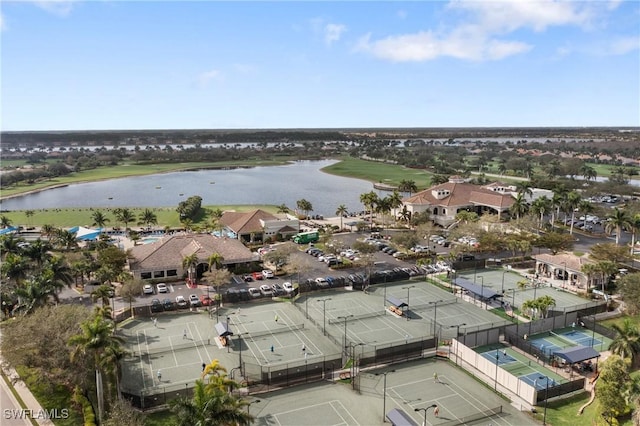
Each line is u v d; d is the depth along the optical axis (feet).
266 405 225.35
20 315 265.54
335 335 300.40
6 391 233.35
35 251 379.96
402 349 270.05
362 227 608.60
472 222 525.34
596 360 266.98
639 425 195.72
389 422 211.61
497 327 291.79
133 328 311.68
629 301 316.40
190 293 377.50
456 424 209.77
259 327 313.32
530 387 225.76
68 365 214.90
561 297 370.94
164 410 218.38
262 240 541.75
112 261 383.86
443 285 398.62
